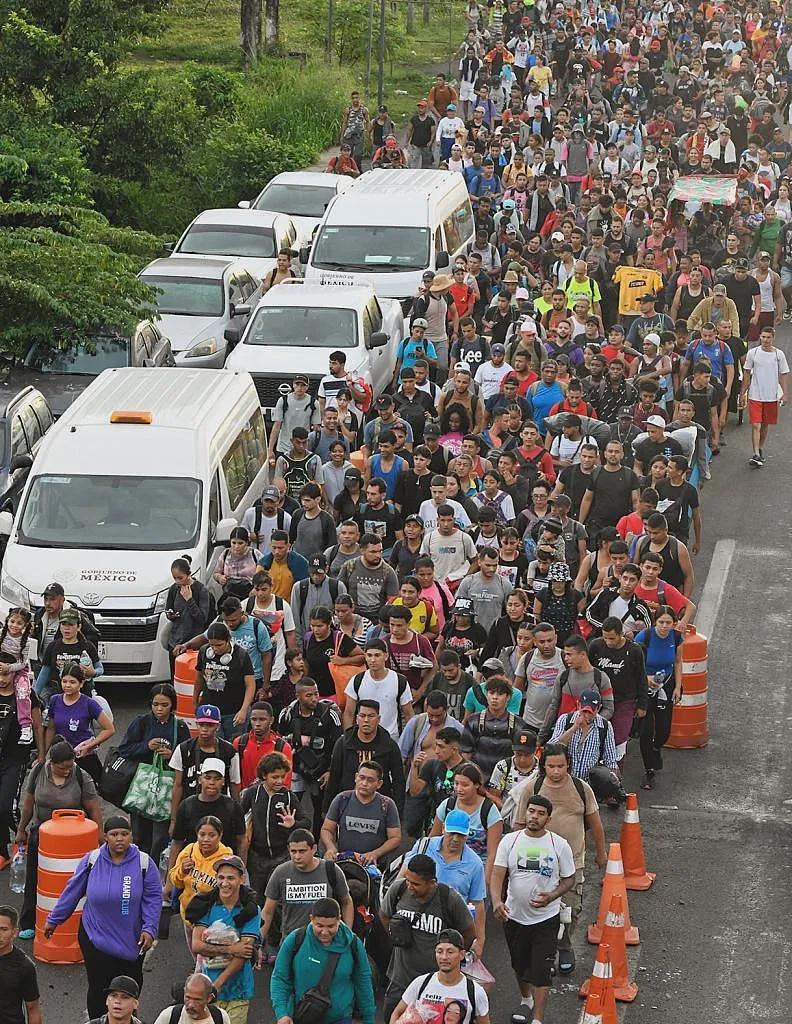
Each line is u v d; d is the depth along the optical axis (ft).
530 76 432.25
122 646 160.04
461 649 140.77
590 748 125.70
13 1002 96.07
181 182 361.71
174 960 118.21
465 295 251.60
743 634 177.17
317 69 460.96
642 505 164.14
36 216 287.07
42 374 222.69
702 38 490.08
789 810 140.05
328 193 328.08
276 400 224.12
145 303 245.24
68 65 338.34
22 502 171.42
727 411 237.86
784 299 302.86
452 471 173.47
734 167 369.09
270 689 140.67
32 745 129.29
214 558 170.19
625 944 113.70
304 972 96.68
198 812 111.96
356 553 156.15
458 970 93.30
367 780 113.80
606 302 263.08
